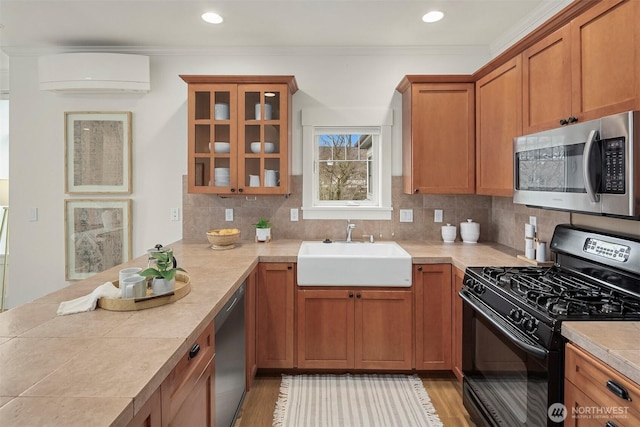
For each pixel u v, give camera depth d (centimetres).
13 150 313
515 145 212
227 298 164
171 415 106
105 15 253
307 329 250
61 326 122
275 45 303
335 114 310
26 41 295
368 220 315
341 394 236
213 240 269
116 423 74
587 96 162
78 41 295
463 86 276
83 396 81
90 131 312
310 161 313
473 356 200
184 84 312
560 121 180
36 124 312
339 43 298
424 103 277
